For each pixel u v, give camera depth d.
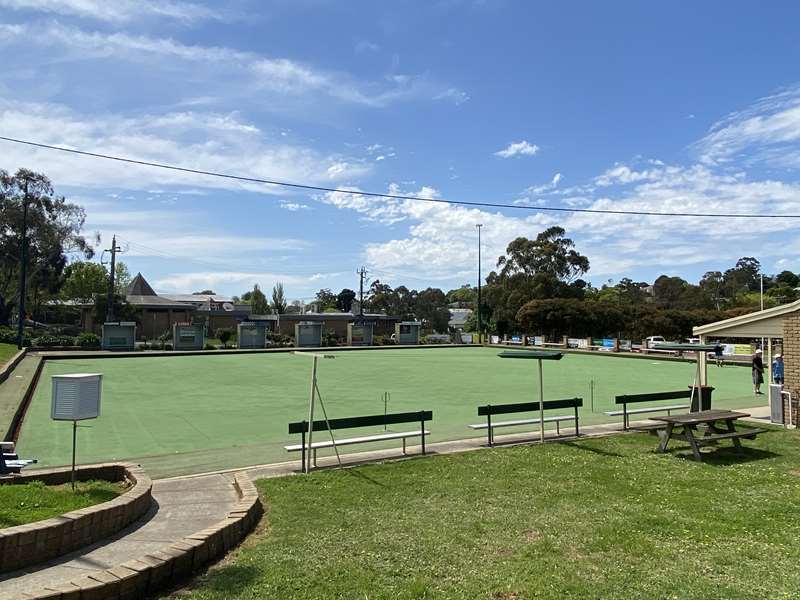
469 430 13.52
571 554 5.63
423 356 42.34
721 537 6.11
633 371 30.67
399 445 11.66
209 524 6.53
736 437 10.44
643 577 5.06
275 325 72.88
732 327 15.34
